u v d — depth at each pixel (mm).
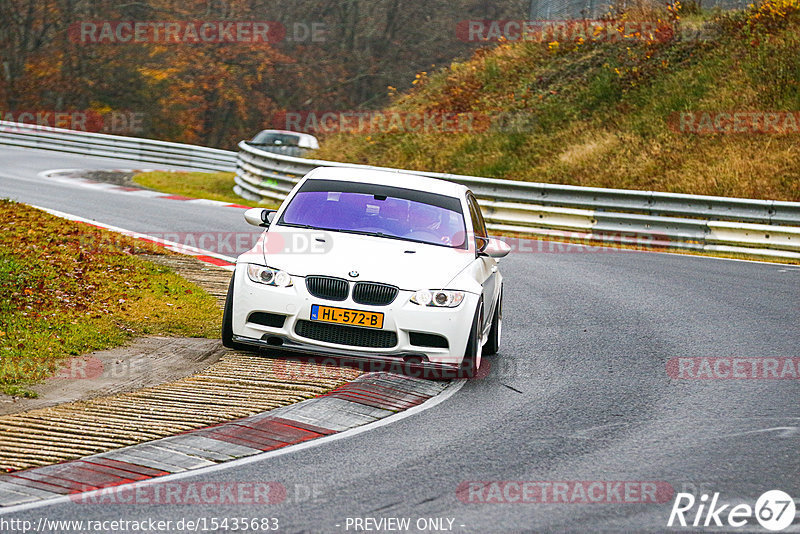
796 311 43438
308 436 23156
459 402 26812
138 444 22047
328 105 186875
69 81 179875
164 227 60250
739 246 65312
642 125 93500
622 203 68812
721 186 81000
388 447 22438
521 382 29469
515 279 50562
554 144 96250
